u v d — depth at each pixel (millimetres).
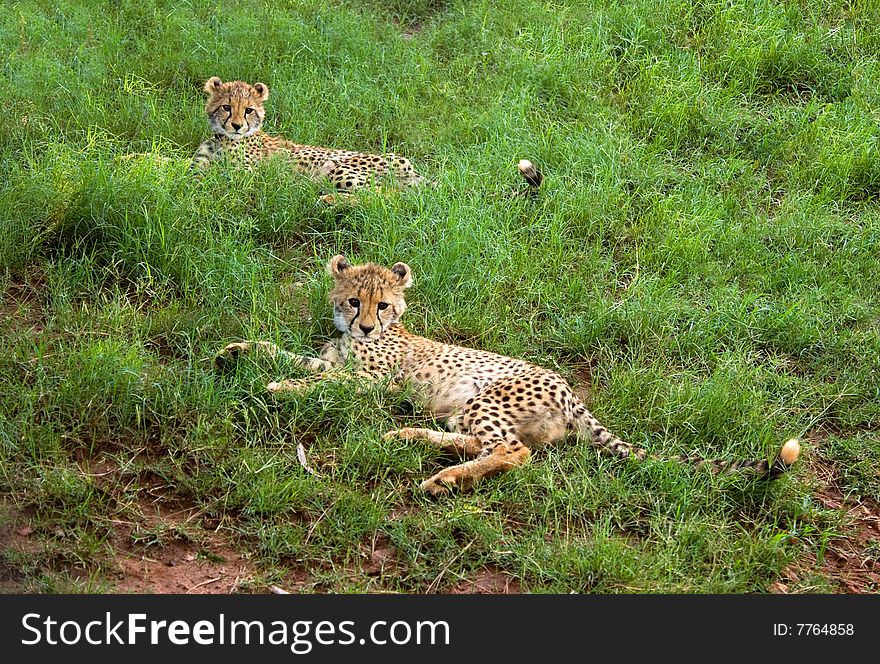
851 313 8781
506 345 7930
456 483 6371
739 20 13273
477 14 13484
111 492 6059
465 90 11898
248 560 5777
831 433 7523
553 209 9781
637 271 9078
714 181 10633
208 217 8742
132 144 10125
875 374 8000
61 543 5648
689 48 12914
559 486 6488
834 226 9953
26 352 6961
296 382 6957
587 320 8320
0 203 8227
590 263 9078
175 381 6789
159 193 8523
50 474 5945
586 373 7945
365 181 9734
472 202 9320
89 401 6461
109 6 13453
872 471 7105
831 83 12461
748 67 12484
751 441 7137
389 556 5934
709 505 6480
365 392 7031
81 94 10734
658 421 7242
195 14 13273
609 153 10492
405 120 11195
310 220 9281
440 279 8484
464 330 8109
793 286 9047
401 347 7535
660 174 10508
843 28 13281
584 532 6207
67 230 8336
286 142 10352
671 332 8352
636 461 6641
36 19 12586
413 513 6227
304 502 6141
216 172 9414
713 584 5793
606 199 9852
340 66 12398
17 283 7910
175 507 6066
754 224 9914
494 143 10609
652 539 6227
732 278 9227
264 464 6297
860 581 6258
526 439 6855
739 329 8438
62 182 8570
